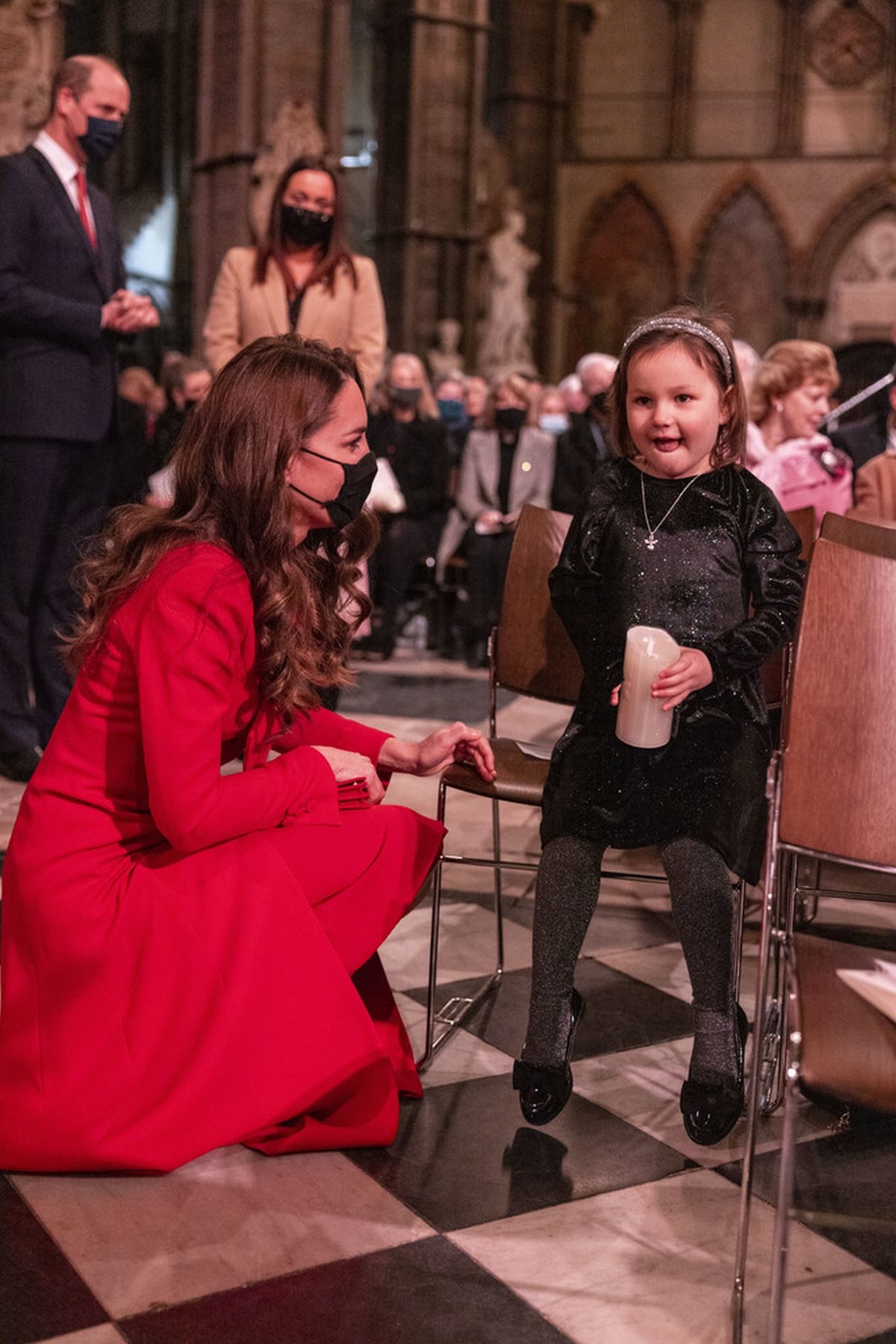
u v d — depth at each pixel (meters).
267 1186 1.98
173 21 26.03
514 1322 1.68
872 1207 2.00
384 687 6.66
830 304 24.19
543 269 24.91
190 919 1.97
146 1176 1.99
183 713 1.89
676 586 2.24
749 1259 1.84
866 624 1.73
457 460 9.04
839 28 23.58
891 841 1.73
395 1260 1.81
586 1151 2.14
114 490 7.68
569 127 25.00
